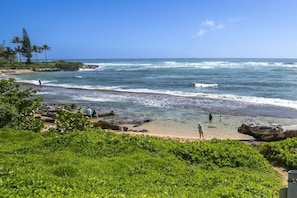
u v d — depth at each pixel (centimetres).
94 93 4888
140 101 3972
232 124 2688
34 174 784
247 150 1276
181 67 12219
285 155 1248
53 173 866
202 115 3070
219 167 1117
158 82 6278
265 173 1091
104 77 8019
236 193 751
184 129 2584
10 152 1147
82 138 1315
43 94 4897
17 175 762
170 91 4825
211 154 1198
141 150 1229
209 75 7669
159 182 866
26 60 13838
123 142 1295
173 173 976
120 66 14938
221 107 3412
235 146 1323
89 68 13112
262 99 3812
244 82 5778
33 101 1917
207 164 1127
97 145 1252
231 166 1132
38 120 1853
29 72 10750
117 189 762
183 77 7294
